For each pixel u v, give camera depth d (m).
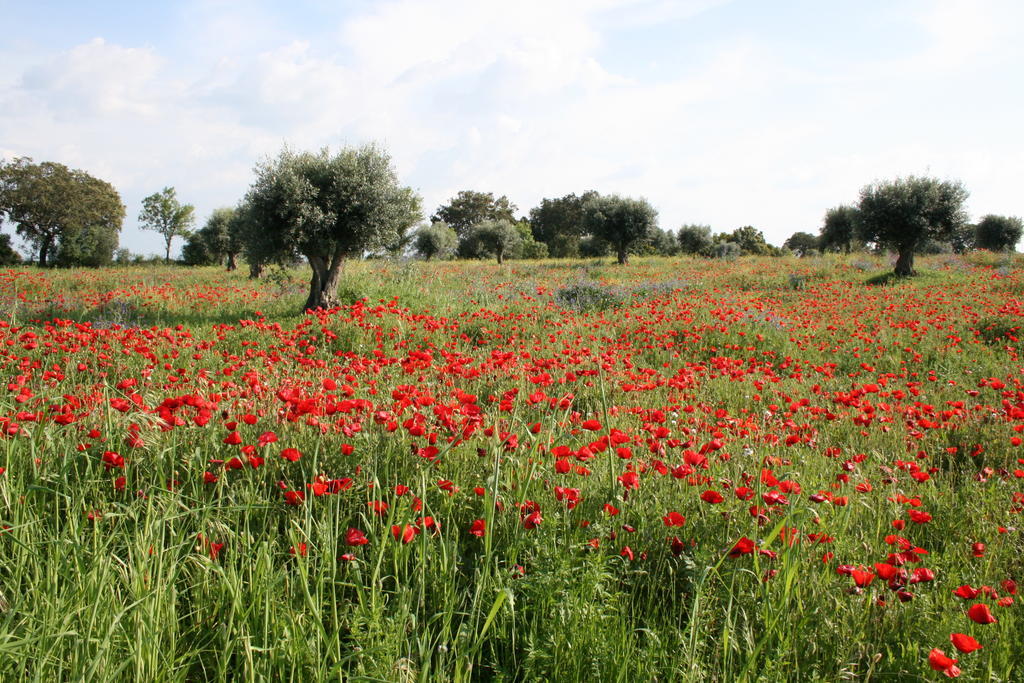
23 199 52.44
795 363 8.95
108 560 2.12
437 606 2.37
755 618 2.28
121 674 1.87
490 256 47.38
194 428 3.40
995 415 5.12
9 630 1.97
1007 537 3.20
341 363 7.23
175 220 69.75
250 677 1.80
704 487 3.29
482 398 5.61
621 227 33.34
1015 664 2.25
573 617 2.11
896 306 13.66
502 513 2.86
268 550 2.16
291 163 13.61
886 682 2.16
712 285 20.42
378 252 14.48
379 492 2.67
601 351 8.30
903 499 3.29
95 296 14.41
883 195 20.38
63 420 3.23
